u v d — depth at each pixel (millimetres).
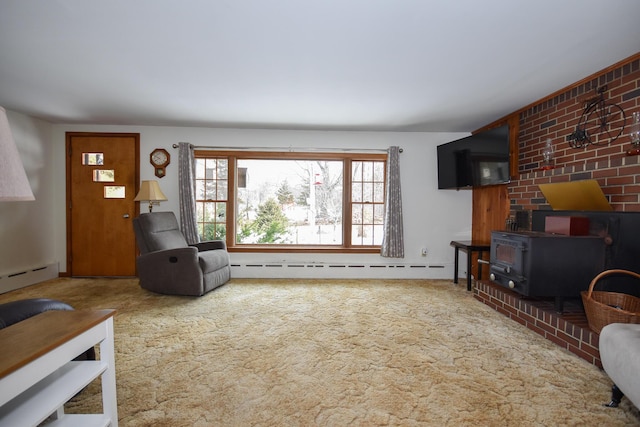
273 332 2412
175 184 4219
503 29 1870
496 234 2707
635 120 2041
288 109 3422
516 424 1408
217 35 1948
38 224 3945
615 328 1481
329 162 4715
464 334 2383
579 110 2670
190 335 2348
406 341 2258
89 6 1654
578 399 1589
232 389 1665
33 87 2826
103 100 3172
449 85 2746
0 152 783
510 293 2830
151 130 4188
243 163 4562
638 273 2092
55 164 4145
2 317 1253
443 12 1705
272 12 1711
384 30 1886
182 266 3256
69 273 4184
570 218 2336
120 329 2453
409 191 4359
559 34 1922
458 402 1562
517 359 1994
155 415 1455
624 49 2109
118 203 4180
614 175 2293
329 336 2344
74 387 1091
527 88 2812
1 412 962
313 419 1437
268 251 4277
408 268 4324
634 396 1256
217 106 3336
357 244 4453
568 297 2424
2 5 1633
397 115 3617
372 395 1616
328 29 1876
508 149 3156
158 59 2273
